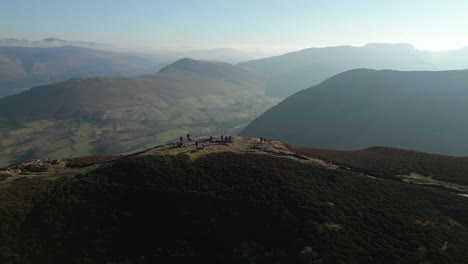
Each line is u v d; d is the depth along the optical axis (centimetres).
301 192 3591
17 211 3278
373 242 2797
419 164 5212
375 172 4759
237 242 3064
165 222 3338
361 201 3531
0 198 3459
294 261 2719
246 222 3244
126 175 4031
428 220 3138
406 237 2847
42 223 3183
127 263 2905
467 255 2584
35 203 3475
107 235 3161
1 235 2964
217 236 3139
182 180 3869
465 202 3509
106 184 3828
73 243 3030
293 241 2905
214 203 3491
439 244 2733
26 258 2803
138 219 3362
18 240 2958
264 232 3098
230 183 3834
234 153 4869
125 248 3067
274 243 2966
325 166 4800
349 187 3897
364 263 2562
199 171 4084
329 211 3241
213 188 3725
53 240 3012
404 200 3588
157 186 3762
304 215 3180
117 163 4397
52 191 3744
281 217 3192
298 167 4428
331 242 2791
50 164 5428
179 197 3594
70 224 3231
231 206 3441
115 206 3516
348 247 2727
